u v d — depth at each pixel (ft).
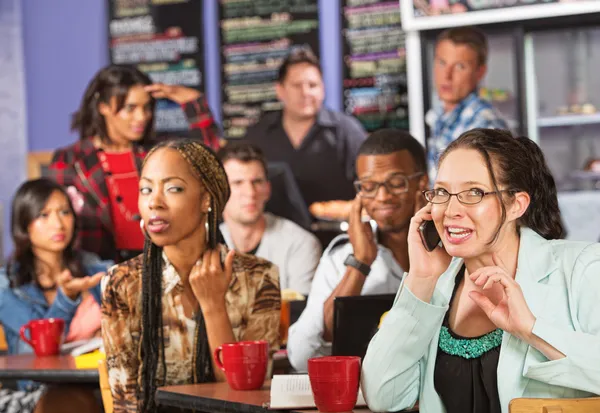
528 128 18.43
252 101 20.76
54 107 22.41
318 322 10.15
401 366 7.06
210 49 21.16
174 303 8.81
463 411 6.92
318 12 20.35
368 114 20.01
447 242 6.70
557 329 6.37
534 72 19.47
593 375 6.29
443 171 6.73
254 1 20.75
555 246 6.89
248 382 8.17
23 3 22.54
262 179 15.17
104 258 16.97
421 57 18.22
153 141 17.53
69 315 12.75
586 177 19.16
